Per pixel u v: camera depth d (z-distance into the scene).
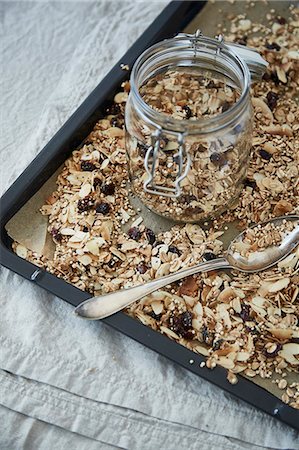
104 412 0.83
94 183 0.90
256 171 0.92
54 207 0.90
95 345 0.85
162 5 1.06
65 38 1.04
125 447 0.83
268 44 1.01
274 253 0.87
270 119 0.95
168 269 0.86
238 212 0.90
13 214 0.90
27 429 0.84
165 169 0.84
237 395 0.80
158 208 0.88
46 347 0.84
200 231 0.89
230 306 0.85
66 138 0.92
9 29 1.05
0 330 0.85
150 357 0.84
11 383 0.84
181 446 0.82
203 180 0.85
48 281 0.85
